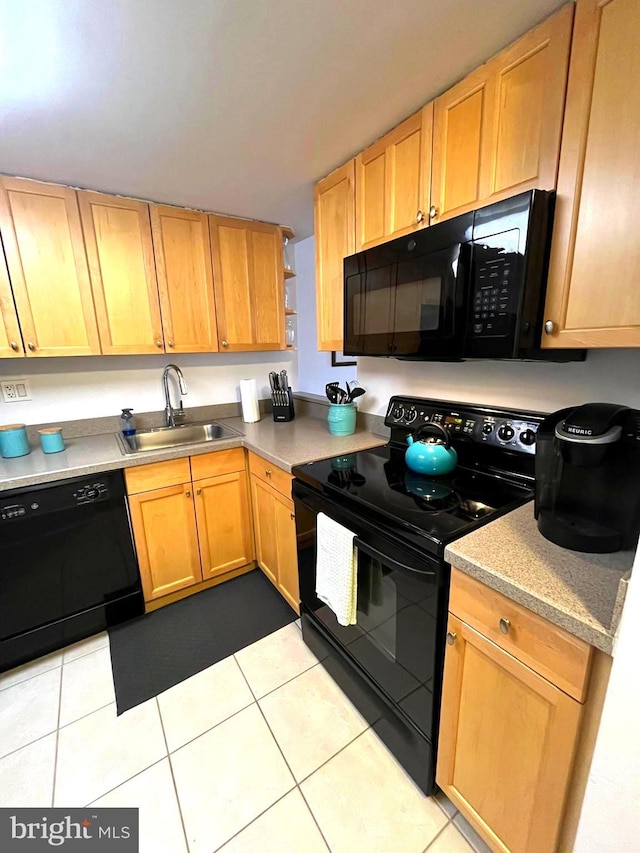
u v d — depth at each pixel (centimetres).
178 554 203
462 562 88
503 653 84
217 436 244
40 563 165
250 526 227
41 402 207
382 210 146
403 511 112
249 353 275
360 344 153
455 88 115
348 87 116
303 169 167
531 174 98
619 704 60
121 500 181
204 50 100
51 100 117
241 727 138
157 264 200
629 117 79
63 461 175
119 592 188
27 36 92
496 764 91
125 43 96
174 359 245
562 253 94
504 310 99
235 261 225
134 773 123
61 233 175
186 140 142
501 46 101
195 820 111
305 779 121
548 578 79
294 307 293
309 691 152
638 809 61
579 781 75
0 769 125
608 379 115
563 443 84
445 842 105
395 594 112
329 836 107
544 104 93
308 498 147
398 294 132
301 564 165
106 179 171
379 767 124
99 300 187
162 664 167
